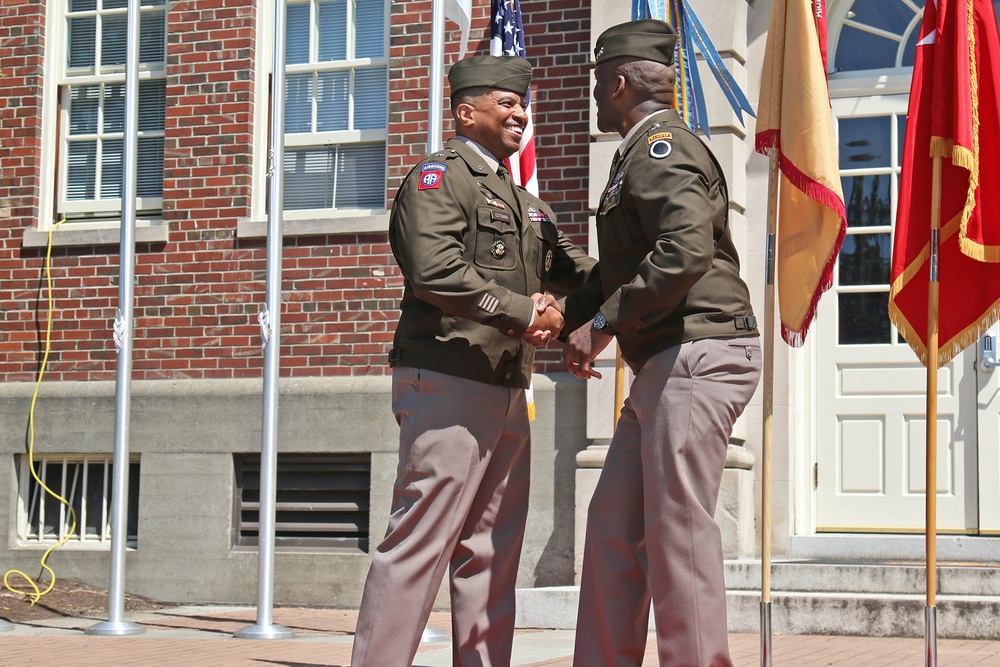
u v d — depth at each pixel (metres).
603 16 9.00
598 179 8.87
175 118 10.17
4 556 9.96
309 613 8.92
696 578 3.94
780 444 8.66
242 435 9.59
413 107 9.75
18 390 10.12
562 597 7.57
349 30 10.14
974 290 5.14
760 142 4.87
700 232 3.83
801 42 4.74
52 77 10.71
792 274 4.82
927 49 5.00
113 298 10.16
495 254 4.29
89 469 10.09
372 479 9.27
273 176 7.68
